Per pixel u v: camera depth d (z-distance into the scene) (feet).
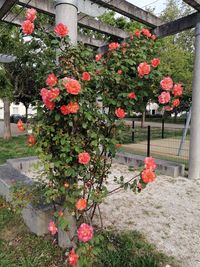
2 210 11.48
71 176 7.59
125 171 19.03
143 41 8.43
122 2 15.85
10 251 8.77
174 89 7.58
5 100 32.27
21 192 9.43
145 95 7.96
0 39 24.63
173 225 10.87
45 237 9.64
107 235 9.50
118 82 7.79
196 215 11.89
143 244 9.18
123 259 8.01
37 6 15.72
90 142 7.67
